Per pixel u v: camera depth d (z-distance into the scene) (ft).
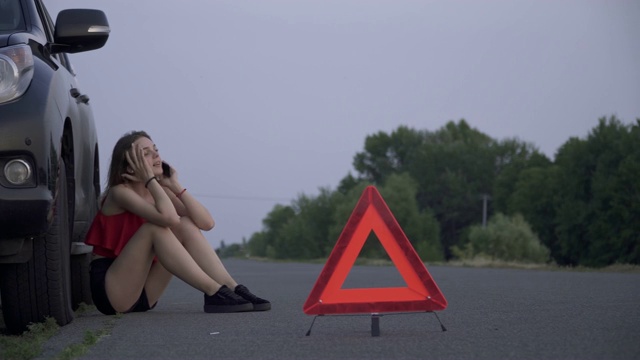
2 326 18.76
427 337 15.47
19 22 18.76
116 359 13.41
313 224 290.15
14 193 15.51
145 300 21.22
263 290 32.71
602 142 183.01
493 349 13.79
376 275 52.90
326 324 18.06
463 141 290.15
